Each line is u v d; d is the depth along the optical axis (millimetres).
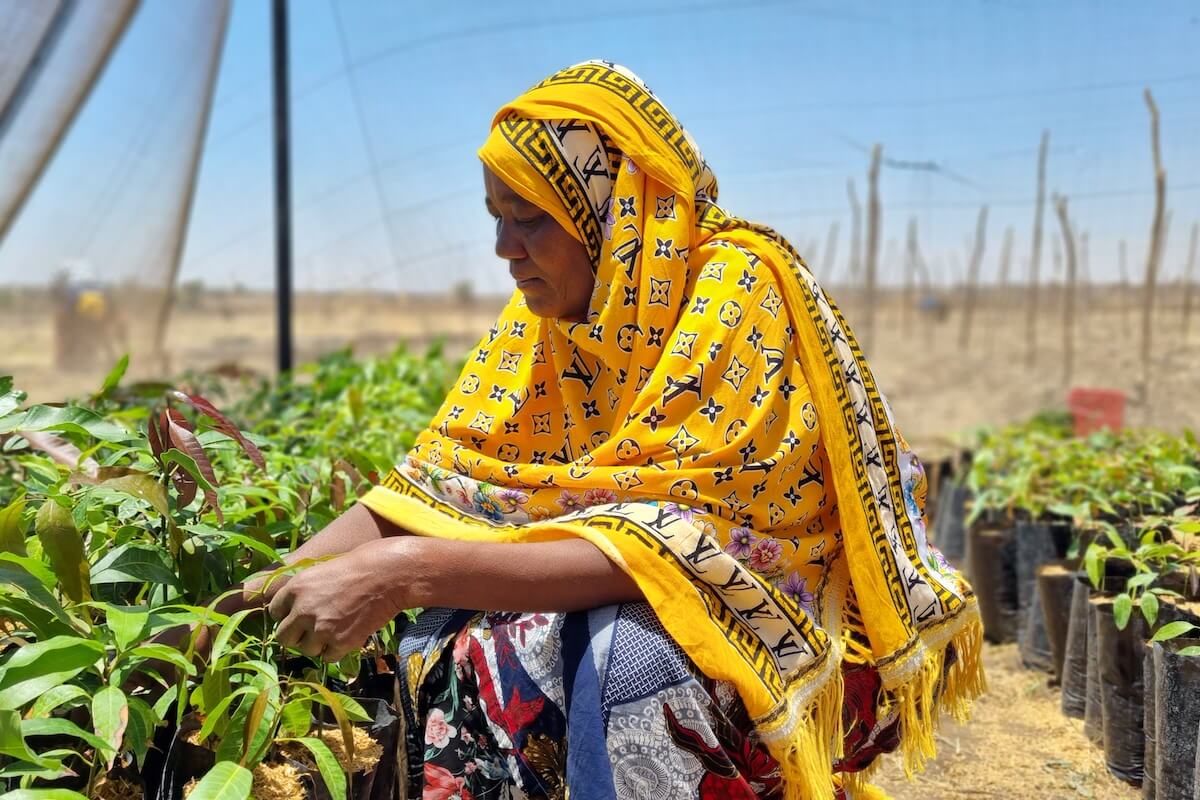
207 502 1853
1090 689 2939
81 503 1771
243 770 1352
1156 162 10086
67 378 14180
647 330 1848
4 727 1263
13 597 1490
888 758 2898
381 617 1633
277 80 7508
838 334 1968
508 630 1750
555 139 1856
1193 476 3568
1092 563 2785
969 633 2059
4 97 4750
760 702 1674
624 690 1642
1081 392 8477
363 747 1629
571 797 1647
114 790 1567
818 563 1922
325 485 2537
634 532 1677
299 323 24656
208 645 1735
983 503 4125
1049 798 2627
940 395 14141
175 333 27141
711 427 1768
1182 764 2318
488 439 2047
